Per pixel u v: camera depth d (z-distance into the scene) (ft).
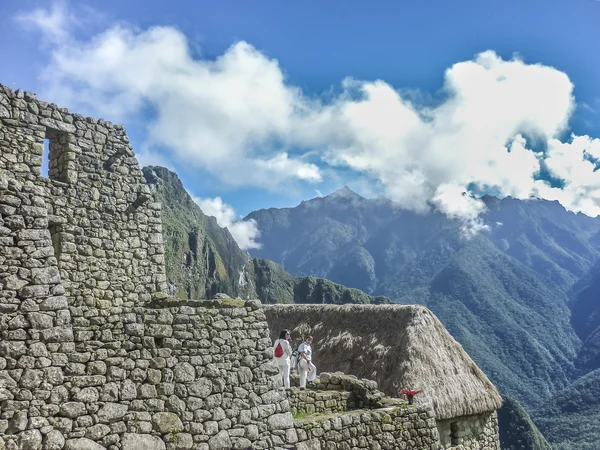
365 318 65.92
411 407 43.04
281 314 76.43
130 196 43.29
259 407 32.65
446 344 61.72
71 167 40.27
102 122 42.73
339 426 37.27
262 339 34.04
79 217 40.16
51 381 25.64
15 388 24.64
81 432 26.03
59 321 26.48
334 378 47.03
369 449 38.81
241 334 33.14
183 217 458.91
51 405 25.43
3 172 36.63
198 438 29.71
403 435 41.42
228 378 31.81
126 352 28.50
